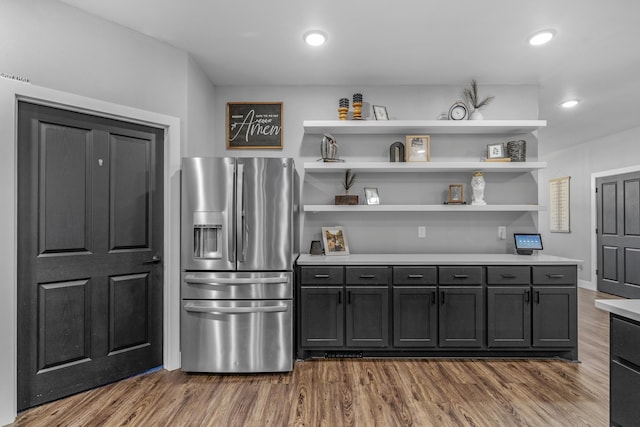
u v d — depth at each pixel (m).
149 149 2.72
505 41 2.71
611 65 3.11
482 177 3.36
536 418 2.08
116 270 2.54
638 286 4.96
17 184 2.12
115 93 2.50
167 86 2.78
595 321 4.04
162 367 2.79
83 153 2.39
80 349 2.38
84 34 2.36
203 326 2.68
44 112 2.23
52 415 2.11
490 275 2.95
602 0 2.21
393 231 3.54
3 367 2.02
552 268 2.94
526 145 3.50
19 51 2.12
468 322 2.95
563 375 2.66
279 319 2.69
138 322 2.66
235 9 2.32
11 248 2.06
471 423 2.03
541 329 2.93
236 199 2.69
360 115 3.29
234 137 3.54
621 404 1.43
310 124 3.21
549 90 3.66
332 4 2.26
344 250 3.41
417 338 2.95
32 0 2.16
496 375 2.66
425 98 3.53
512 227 3.53
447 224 3.54
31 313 2.18
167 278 2.78
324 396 2.34
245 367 2.67
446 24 2.48
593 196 5.75
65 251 2.32
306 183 3.55
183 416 2.11
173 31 2.60
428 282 2.96
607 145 5.50
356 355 3.01
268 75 3.32
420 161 3.34
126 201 2.60
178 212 2.80
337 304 2.95
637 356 1.35
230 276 2.69
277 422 2.05
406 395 2.35
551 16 2.38
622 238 5.22
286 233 2.71
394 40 2.70
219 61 3.05
